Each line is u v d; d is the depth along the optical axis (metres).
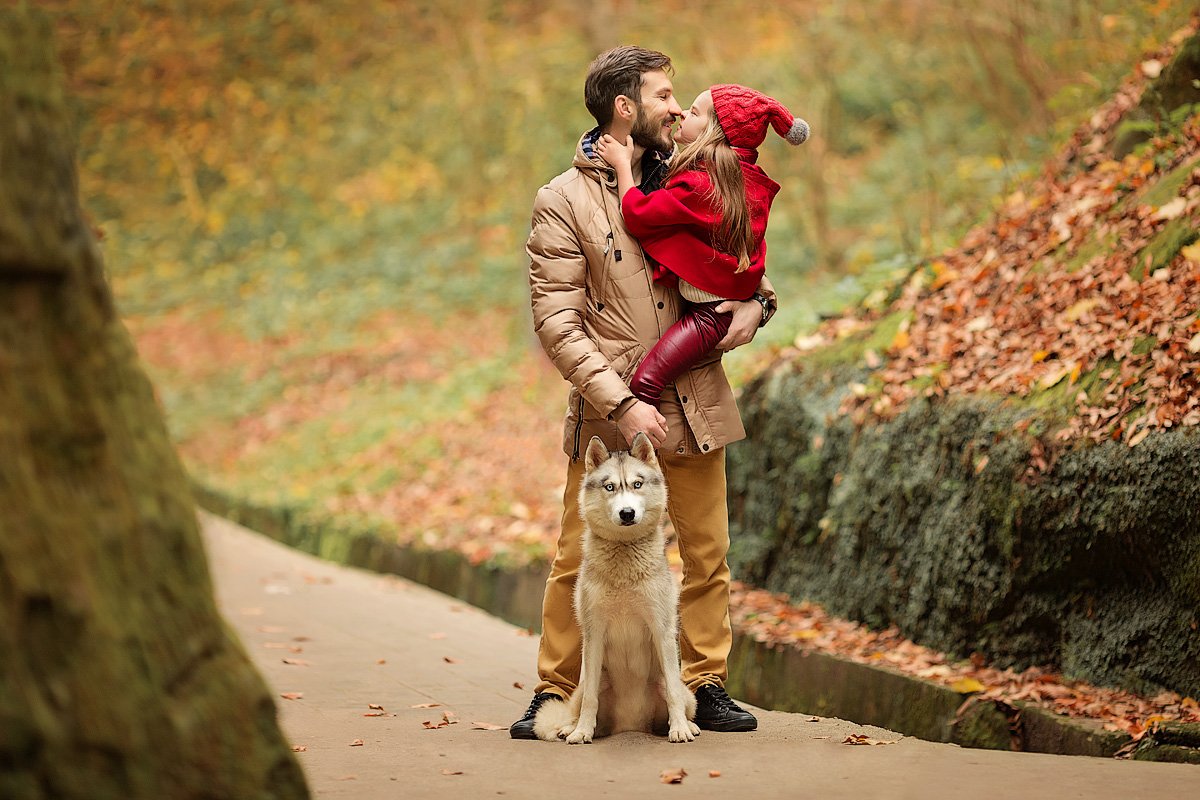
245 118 29.88
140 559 2.87
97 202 28.45
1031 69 14.68
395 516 14.07
